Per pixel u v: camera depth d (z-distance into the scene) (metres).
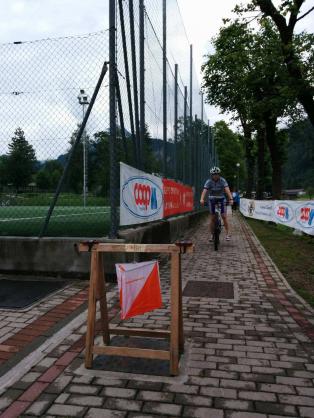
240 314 4.88
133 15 7.81
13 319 4.53
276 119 22.56
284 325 4.49
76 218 11.05
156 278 3.40
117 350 3.32
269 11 13.39
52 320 4.52
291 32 13.48
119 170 6.92
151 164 9.51
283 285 6.41
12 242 6.63
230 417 2.68
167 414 2.71
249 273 7.34
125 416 2.69
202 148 22.41
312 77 13.66
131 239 6.86
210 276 7.05
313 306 5.27
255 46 17.48
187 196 15.72
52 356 3.58
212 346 3.87
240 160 74.44
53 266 6.51
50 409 2.76
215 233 10.19
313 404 2.85
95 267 3.45
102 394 2.95
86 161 7.30
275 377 3.24
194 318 4.71
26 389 3.01
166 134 11.21
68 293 5.61
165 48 11.09
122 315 3.21
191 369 3.36
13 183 7.59
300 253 9.89
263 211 21.38
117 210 6.82
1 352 3.65
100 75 6.64
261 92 18.30
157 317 4.71
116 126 6.65
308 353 3.72
